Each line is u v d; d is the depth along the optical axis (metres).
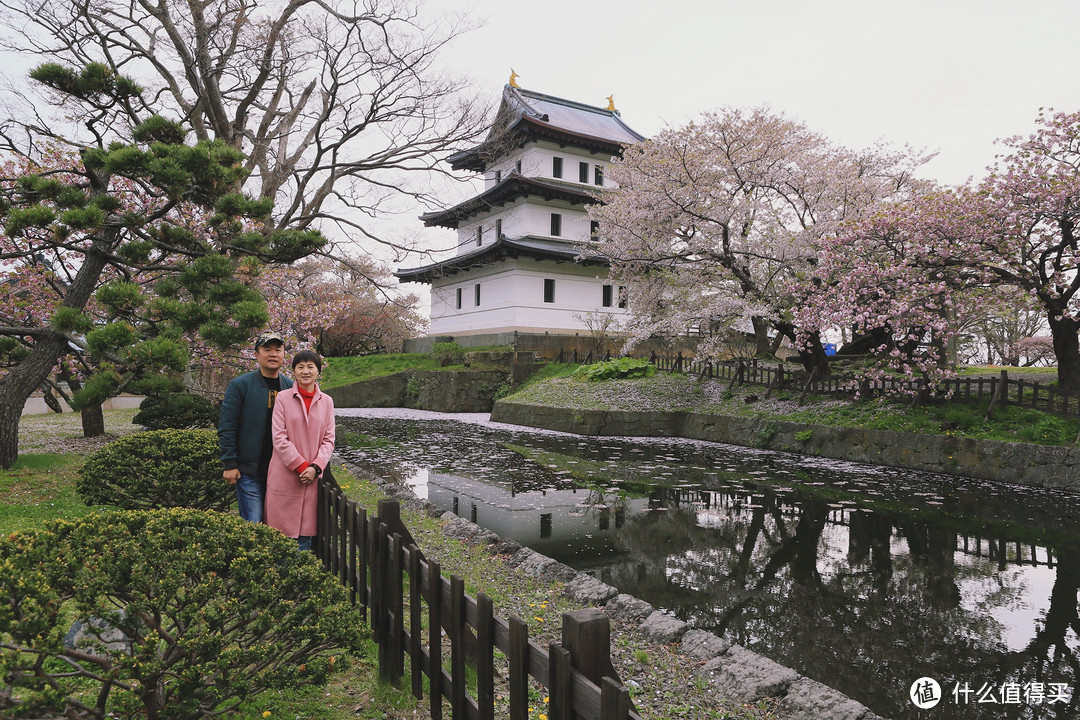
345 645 2.41
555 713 1.70
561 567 5.21
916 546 6.81
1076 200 9.81
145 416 10.99
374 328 37.66
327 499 4.21
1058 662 4.09
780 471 11.72
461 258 31.78
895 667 4.00
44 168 10.84
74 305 8.27
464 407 27.41
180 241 8.06
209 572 2.27
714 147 17.44
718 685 3.46
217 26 12.61
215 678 2.15
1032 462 10.37
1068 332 11.72
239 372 12.29
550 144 32.41
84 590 1.97
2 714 1.81
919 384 13.52
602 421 18.09
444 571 5.14
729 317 19.55
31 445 11.47
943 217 11.16
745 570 5.97
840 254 13.33
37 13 12.04
